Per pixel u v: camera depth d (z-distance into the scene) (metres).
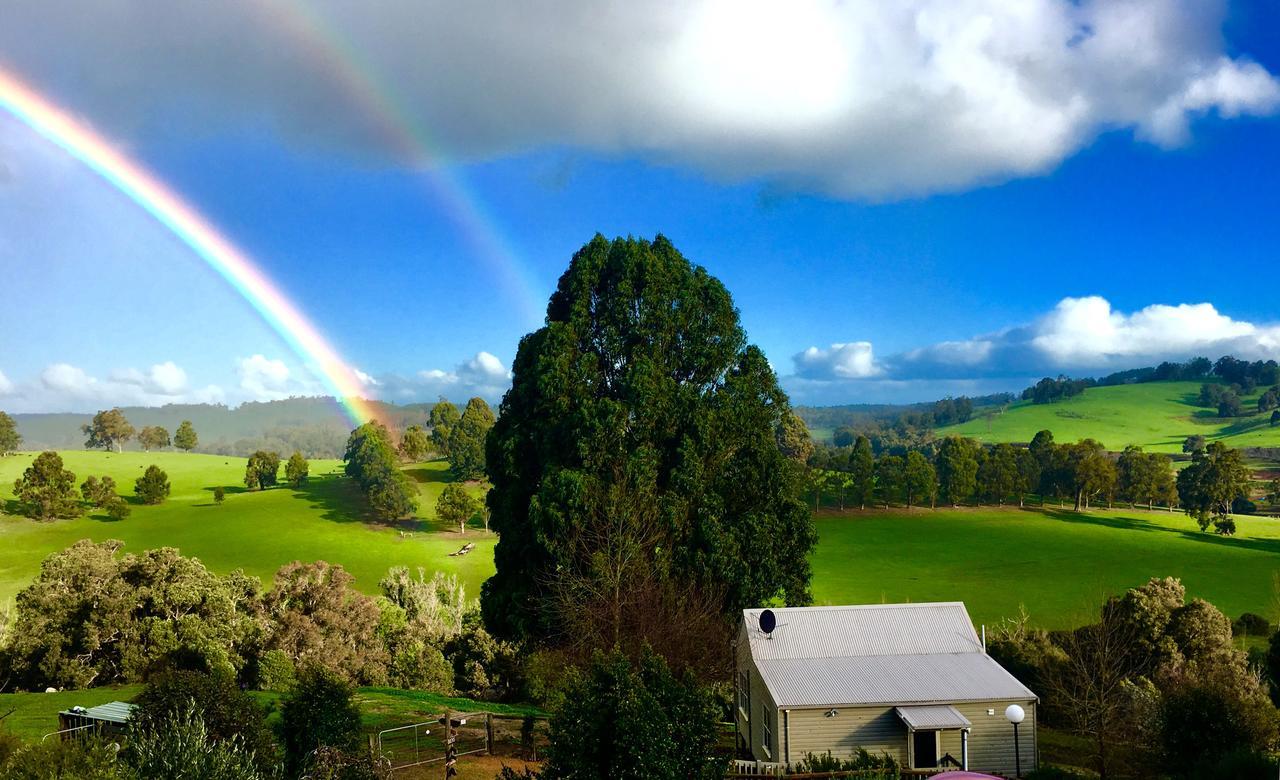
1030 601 89.69
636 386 39.00
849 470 161.25
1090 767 29.39
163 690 18.67
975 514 150.75
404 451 195.00
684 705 15.26
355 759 18.66
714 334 42.34
